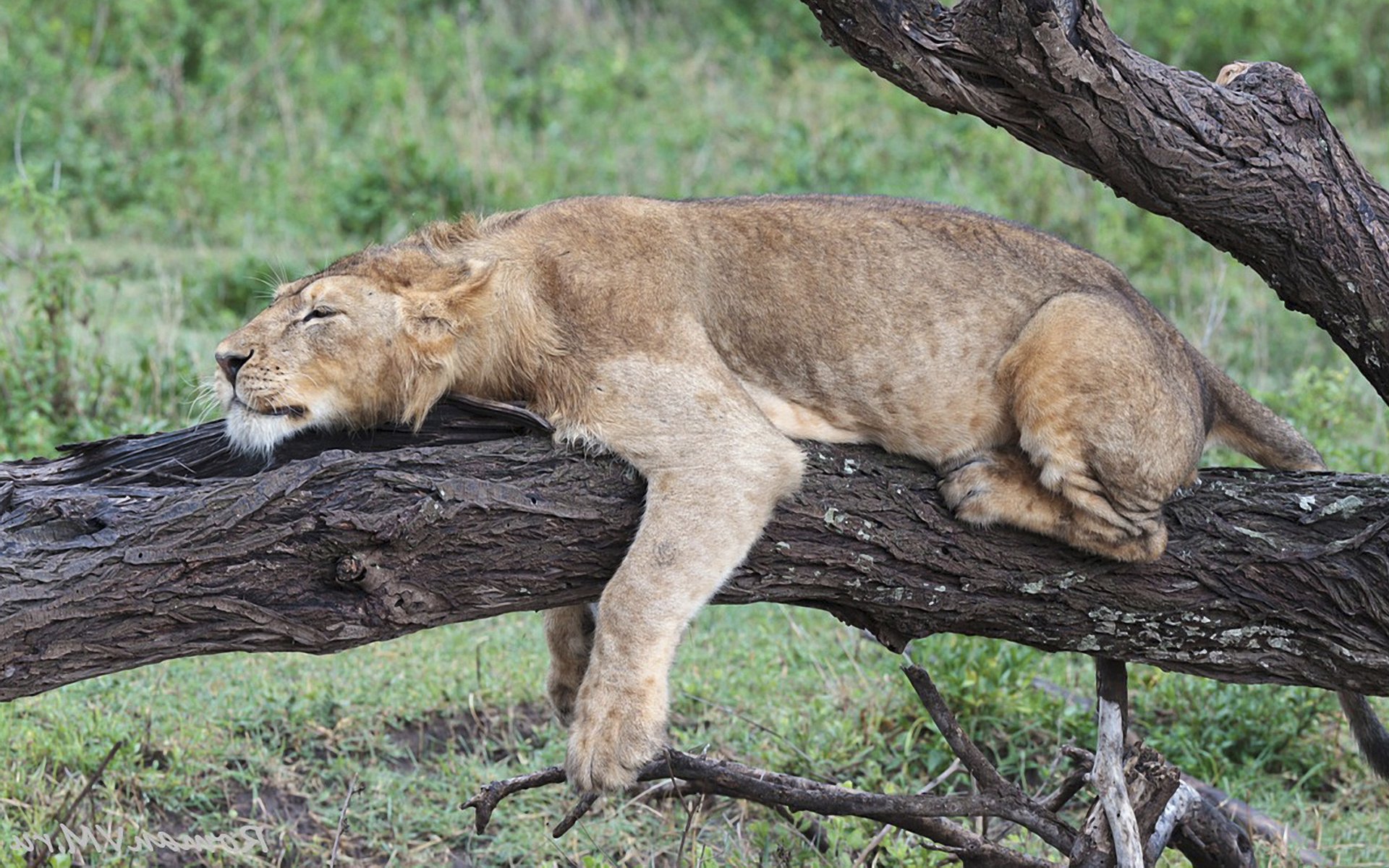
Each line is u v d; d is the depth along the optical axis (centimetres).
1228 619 868
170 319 1798
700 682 1262
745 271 890
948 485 866
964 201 2256
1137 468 849
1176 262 2175
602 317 844
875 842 991
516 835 1088
